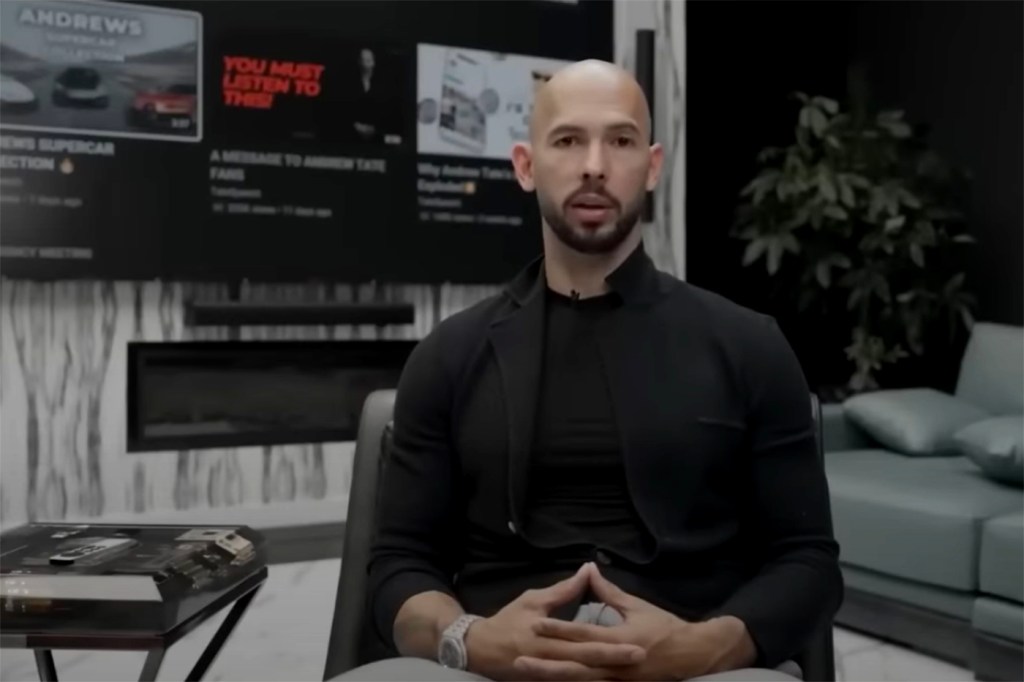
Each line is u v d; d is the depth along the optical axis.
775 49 5.07
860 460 3.11
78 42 3.25
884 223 4.08
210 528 1.40
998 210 4.30
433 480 1.31
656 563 1.22
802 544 1.25
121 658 2.42
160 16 3.36
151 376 3.47
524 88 3.94
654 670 1.11
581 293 1.33
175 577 1.16
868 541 2.70
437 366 1.33
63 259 3.26
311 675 2.32
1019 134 4.20
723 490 1.27
